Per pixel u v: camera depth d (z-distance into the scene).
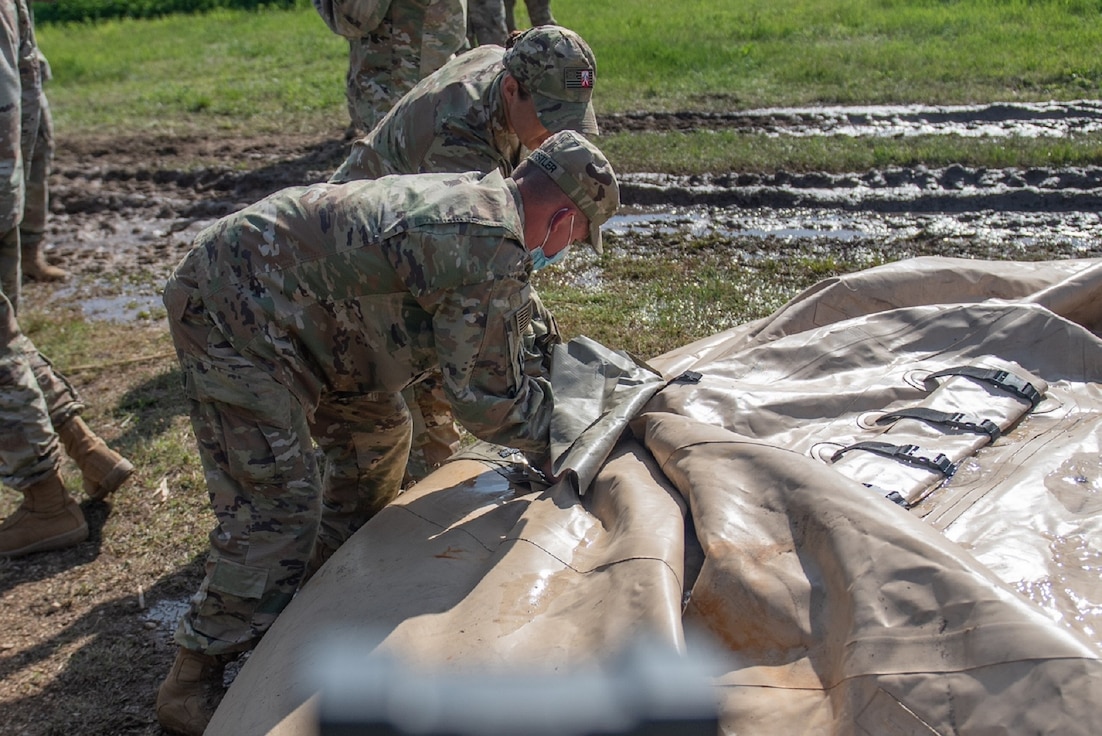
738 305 5.09
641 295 5.32
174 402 4.75
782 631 2.01
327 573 2.56
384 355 2.55
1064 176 6.44
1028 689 1.62
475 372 2.47
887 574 1.90
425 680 2.00
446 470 3.00
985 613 1.74
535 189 2.46
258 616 2.60
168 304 2.49
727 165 7.14
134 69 12.88
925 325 3.29
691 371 3.11
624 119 8.47
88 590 3.50
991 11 11.22
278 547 2.59
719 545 2.17
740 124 8.15
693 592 2.16
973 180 6.55
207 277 2.43
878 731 1.72
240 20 16.50
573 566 2.31
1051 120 7.59
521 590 2.22
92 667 3.12
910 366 3.19
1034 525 2.32
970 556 1.91
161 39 15.23
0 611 3.41
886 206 6.33
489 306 2.36
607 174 2.48
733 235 6.12
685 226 6.33
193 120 9.80
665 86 9.38
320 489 2.67
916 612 1.82
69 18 18.42
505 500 2.76
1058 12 10.90
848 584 1.94
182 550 3.67
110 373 5.10
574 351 3.11
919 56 9.60
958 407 2.88
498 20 6.61
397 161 3.21
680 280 5.48
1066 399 2.96
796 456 2.29
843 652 1.86
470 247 2.32
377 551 2.58
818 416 2.94
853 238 5.90
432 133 3.11
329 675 2.10
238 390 2.44
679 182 6.94
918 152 6.91
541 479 2.81
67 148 9.15
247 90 10.80
